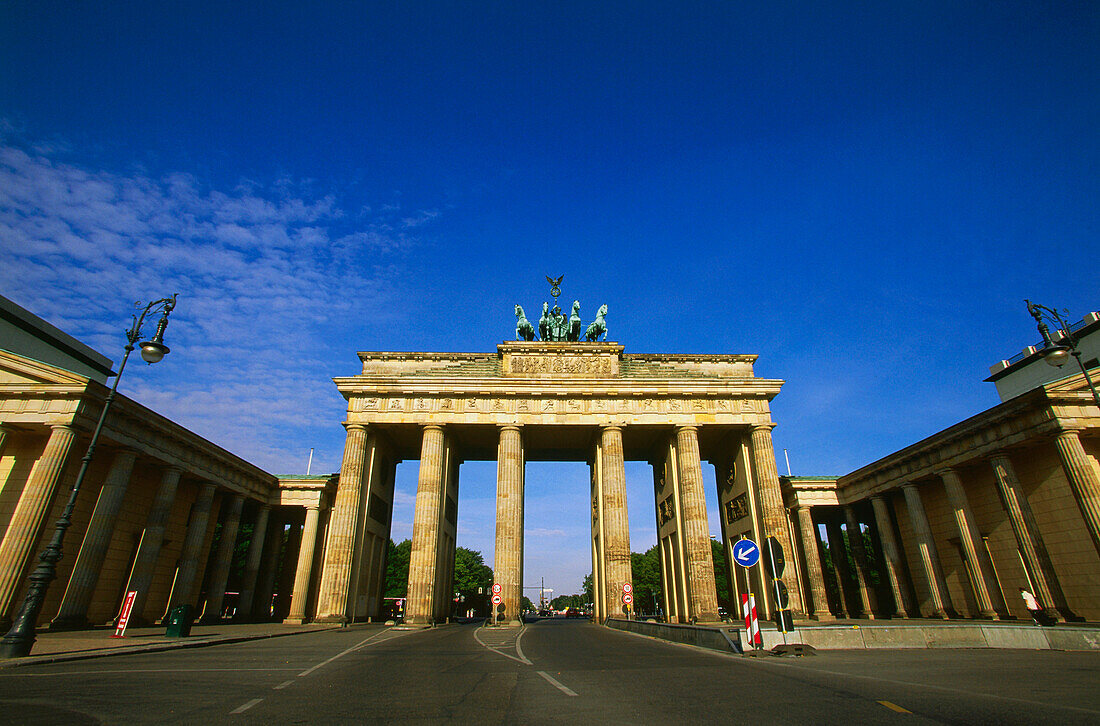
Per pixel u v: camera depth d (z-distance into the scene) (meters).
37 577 23.78
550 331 75.56
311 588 67.31
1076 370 60.41
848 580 78.31
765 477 63.72
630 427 67.19
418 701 14.73
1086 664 21.48
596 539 69.81
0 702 14.11
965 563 56.00
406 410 64.88
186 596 54.66
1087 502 41.66
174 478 52.31
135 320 28.14
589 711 13.41
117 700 14.55
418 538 60.09
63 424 41.00
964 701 14.07
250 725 11.97
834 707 13.60
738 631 28.61
